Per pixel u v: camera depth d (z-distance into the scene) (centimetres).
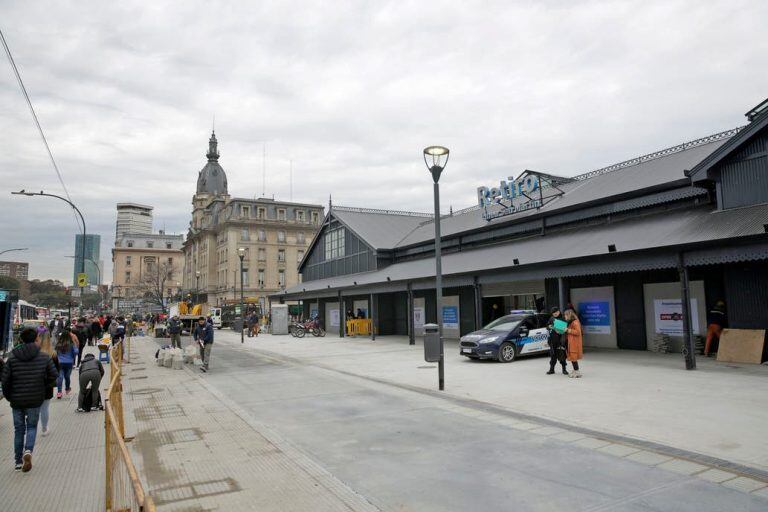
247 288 7875
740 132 1462
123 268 13575
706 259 1325
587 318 2086
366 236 3781
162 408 1069
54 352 1231
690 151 2109
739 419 809
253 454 718
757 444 679
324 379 1457
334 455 706
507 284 2481
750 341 1436
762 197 1445
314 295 3803
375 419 920
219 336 3997
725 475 574
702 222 1491
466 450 705
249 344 3006
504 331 1700
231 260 7850
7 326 1809
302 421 924
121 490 423
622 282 1948
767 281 1464
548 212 2339
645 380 1207
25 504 557
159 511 517
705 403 930
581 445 709
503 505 513
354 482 596
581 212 2206
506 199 2738
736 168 1509
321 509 518
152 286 9988
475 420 884
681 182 1767
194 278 9594
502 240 2678
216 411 1030
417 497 543
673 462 623
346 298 3947
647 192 1909
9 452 773
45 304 9981
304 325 3616
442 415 934
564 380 1255
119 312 9862
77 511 537
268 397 1185
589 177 2644
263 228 8138
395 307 3503
